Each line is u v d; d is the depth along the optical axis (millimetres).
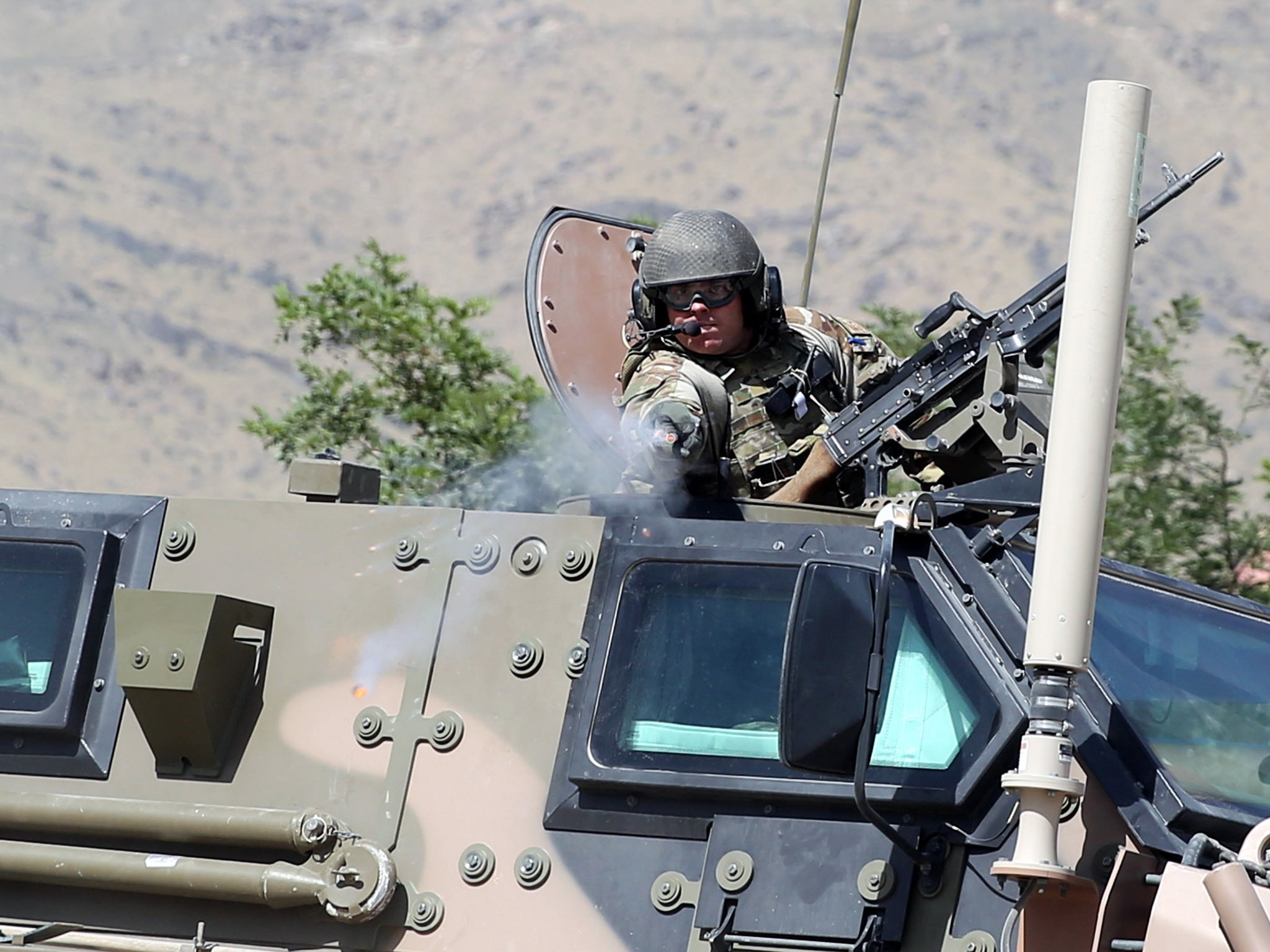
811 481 21281
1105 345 15352
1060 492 15203
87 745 18422
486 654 18047
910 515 17469
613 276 24922
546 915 16828
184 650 17547
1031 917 15242
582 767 17062
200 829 17453
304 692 18266
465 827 17328
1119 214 15492
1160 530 45500
